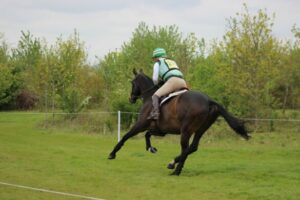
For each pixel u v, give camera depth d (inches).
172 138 795.4
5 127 1043.3
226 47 956.0
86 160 512.7
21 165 466.0
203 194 339.6
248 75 924.6
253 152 624.4
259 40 936.3
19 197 321.7
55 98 1268.5
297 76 1066.1
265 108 941.8
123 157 550.3
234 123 392.8
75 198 322.3
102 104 1390.3
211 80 1003.9
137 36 1387.8
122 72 1236.5
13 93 1674.5
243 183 379.9
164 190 352.8
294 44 1062.4
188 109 391.2
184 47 1242.6
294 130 860.0
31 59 1843.0
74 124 975.6
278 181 390.3
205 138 770.8
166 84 414.0
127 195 335.3
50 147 653.9
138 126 435.5
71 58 1320.1
